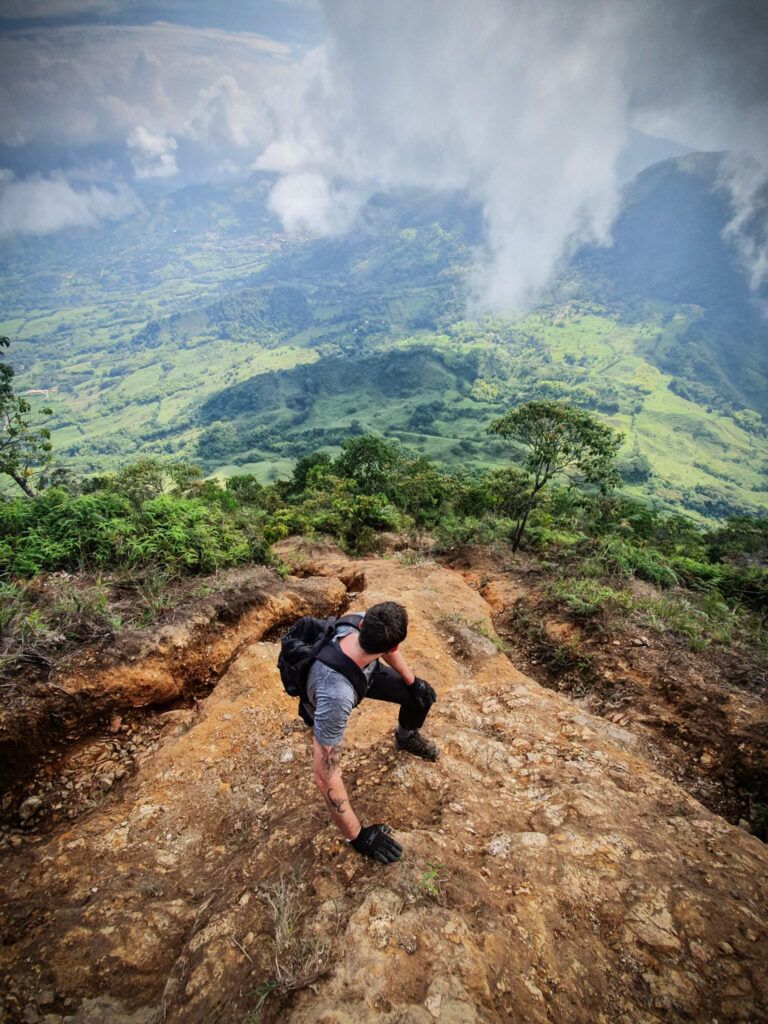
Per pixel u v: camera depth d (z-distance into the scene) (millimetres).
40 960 2266
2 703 3910
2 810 3629
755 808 4297
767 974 2051
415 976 1881
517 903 2307
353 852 2555
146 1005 2109
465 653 6195
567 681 6613
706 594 11492
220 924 2256
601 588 8438
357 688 2398
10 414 23391
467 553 13602
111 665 4598
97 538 6352
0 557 5680
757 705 5215
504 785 3311
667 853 2664
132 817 3404
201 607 5836
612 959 2111
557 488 28438
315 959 1966
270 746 4062
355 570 10758
